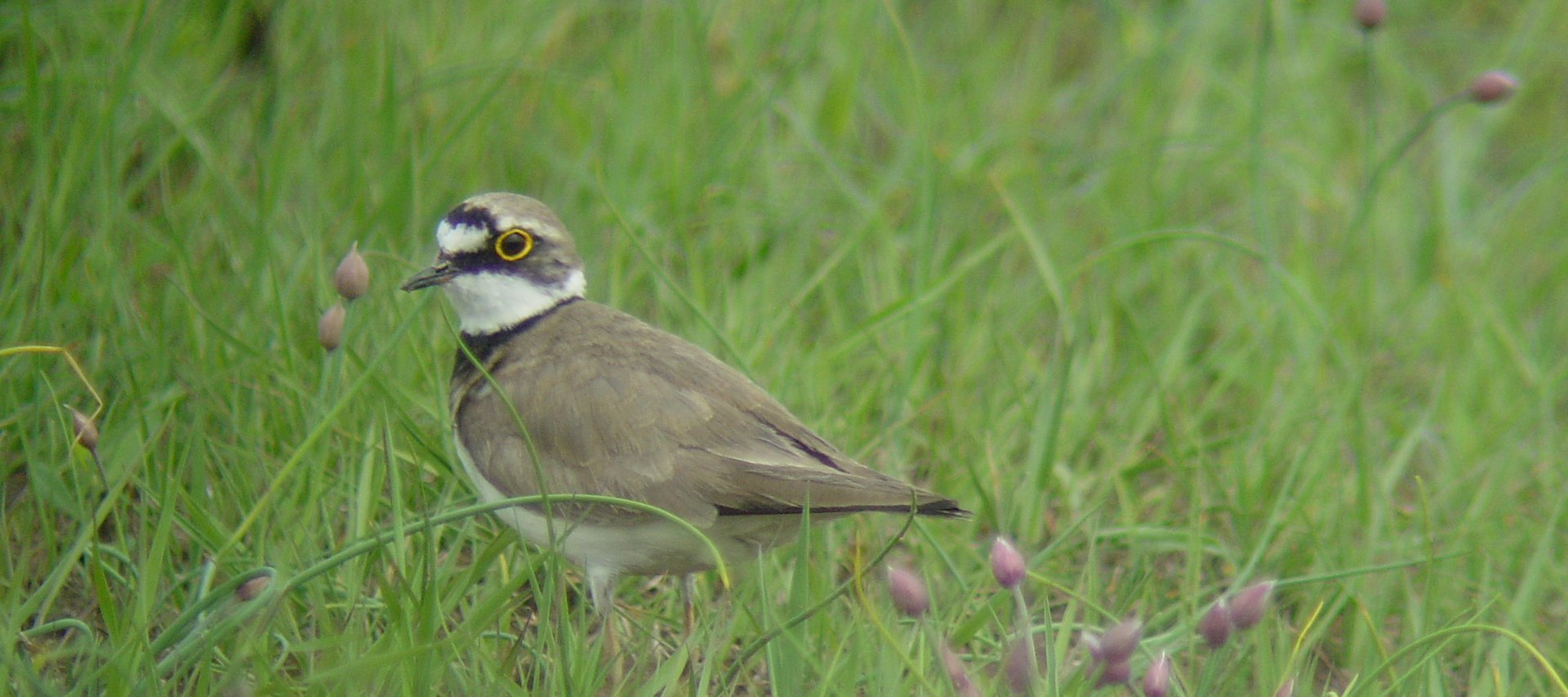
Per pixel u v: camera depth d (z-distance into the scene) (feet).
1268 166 53.01
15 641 27.43
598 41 53.26
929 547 35.35
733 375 31.68
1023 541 36.73
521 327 32.86
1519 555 37.22
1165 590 36.01
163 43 45.83
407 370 37.37
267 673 26.43
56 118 40.34
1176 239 49.03
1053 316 46.73
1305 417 40.11
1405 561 33.73
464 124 43.93
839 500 29.01
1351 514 37.73
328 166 45.50
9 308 35.96
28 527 32.76
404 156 43.55
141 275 39.78
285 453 34.32
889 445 38.04
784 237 46.60
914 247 46.73
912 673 26.94
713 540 30.68
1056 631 32.86
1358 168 56.18
